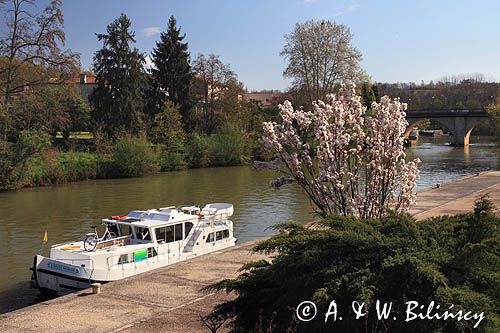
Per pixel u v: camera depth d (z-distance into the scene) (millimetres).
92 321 10547
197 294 12266
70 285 16859
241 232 25844
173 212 20109
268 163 11633
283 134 11312
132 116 68312
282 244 7492
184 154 64312
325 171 10922
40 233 26406
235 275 13852
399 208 11922
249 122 77750
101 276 16922
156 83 75625
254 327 7469
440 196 29750
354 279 6625
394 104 11320
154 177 54906
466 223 7691
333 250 7156
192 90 76625
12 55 48844
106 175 54688
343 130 11281
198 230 20375
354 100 11453
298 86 70938
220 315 8031
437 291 6188
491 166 60406
